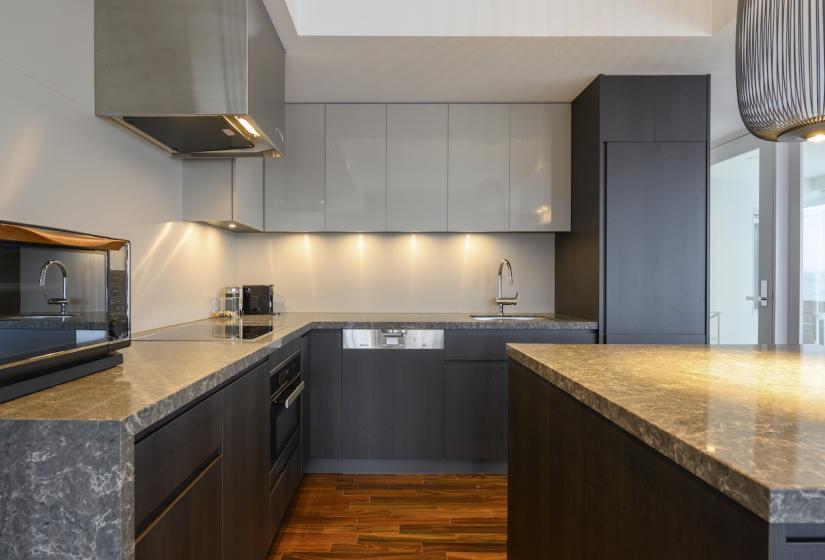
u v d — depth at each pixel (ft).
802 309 10.07
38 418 2.64
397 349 9.14
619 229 9.00
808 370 3.97
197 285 8.81
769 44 3.37
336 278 11.21
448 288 11.26
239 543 4.85
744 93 3.62
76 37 5.33
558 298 11.08
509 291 11.27
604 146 9.00
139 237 6.75
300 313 11.00
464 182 10.21
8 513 2.64
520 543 5.32
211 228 9.48
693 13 7.62
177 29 5.78
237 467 4.79
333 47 7.88
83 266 3.74
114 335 4.16
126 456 2.66
